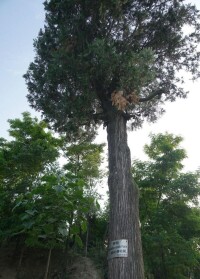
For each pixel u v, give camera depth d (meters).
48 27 11.66
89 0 10.53
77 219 6.39
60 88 10.85
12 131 14.73
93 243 14.08
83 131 12.62
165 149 15.24
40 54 11.73
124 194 8.58
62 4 10.96
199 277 13.95
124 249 7.73
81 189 6.11
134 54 9.38
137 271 7.52
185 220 13.71
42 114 11.12
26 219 6.18
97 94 10.48
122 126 9.88
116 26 10.85
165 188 13.77
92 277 11.46
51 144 14.64
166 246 12.42
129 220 8.20
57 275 11.43
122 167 9.02
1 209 11.79
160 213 13.23
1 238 11.55
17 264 11.83
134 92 9.52
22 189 12.14
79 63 9.81
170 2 11.34
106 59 9.38
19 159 12.91
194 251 12.52
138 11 10.84
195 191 13.40
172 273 12.41
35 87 11.55
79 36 10.58
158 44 11.44
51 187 6.08
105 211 14.97
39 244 9.59
